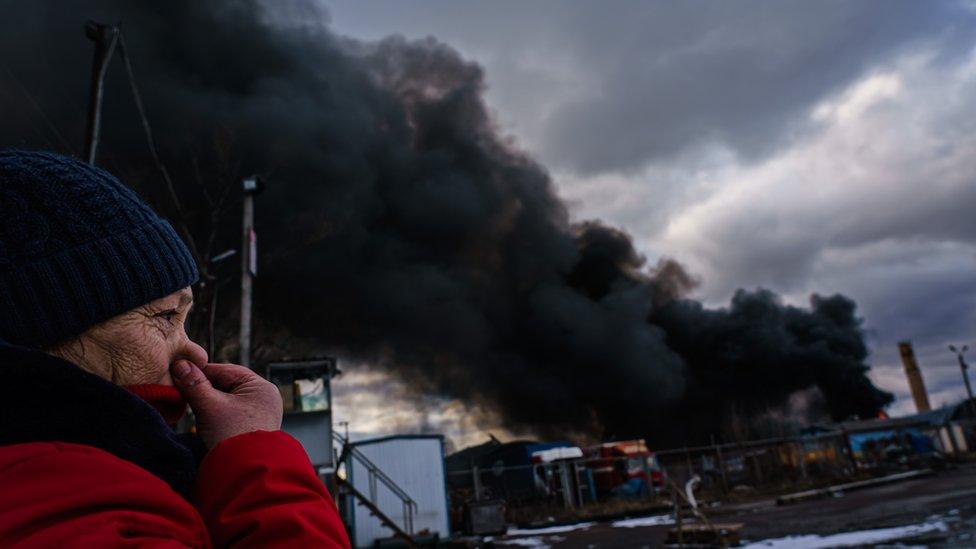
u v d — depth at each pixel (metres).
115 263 0.62
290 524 0.58
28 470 0.48
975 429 48.16
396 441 19.94
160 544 0.48
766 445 38.50
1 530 0.44
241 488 0.61
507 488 37.84
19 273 0.58
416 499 19.59
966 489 21.69
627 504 31.42
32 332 0.58
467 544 19.39
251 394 0.72
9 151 0.65
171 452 0.58
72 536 0.45
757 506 25.86
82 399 0.54
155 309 0.67
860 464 40.53
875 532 13.59
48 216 0.60
